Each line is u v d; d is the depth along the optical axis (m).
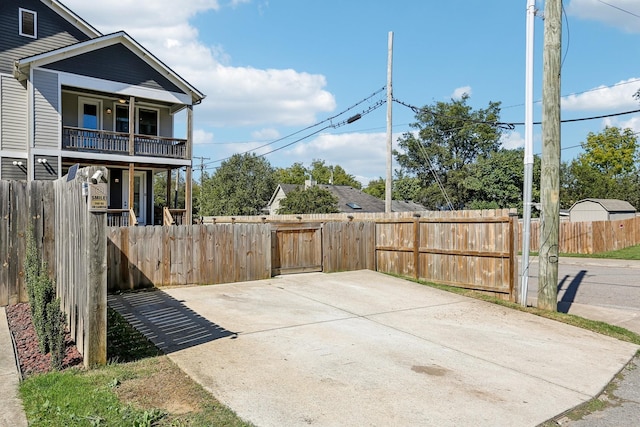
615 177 45.88
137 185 18.22
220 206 39.28
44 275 4.52
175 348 4.59
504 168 31.42
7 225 6.25
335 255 10.05
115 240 7.44
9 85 14.34
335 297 7.48
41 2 15.02
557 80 7.05
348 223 10.25
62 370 3.86
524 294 7.38
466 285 8.41
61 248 5.36
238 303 6.79
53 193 6.30
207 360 4.25
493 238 7.97
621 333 6.05
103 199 3.98
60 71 14.02
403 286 8.59
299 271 9.64
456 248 8.62
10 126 14.28
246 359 4.33
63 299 5.18
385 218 10.63
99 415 3.01
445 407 3.45
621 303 8.27
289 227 9.52
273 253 9.32
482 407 3.49
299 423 3.07
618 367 4.63
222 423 3.01
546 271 7.14
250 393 3.54
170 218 15.66
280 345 4.81
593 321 6.64
